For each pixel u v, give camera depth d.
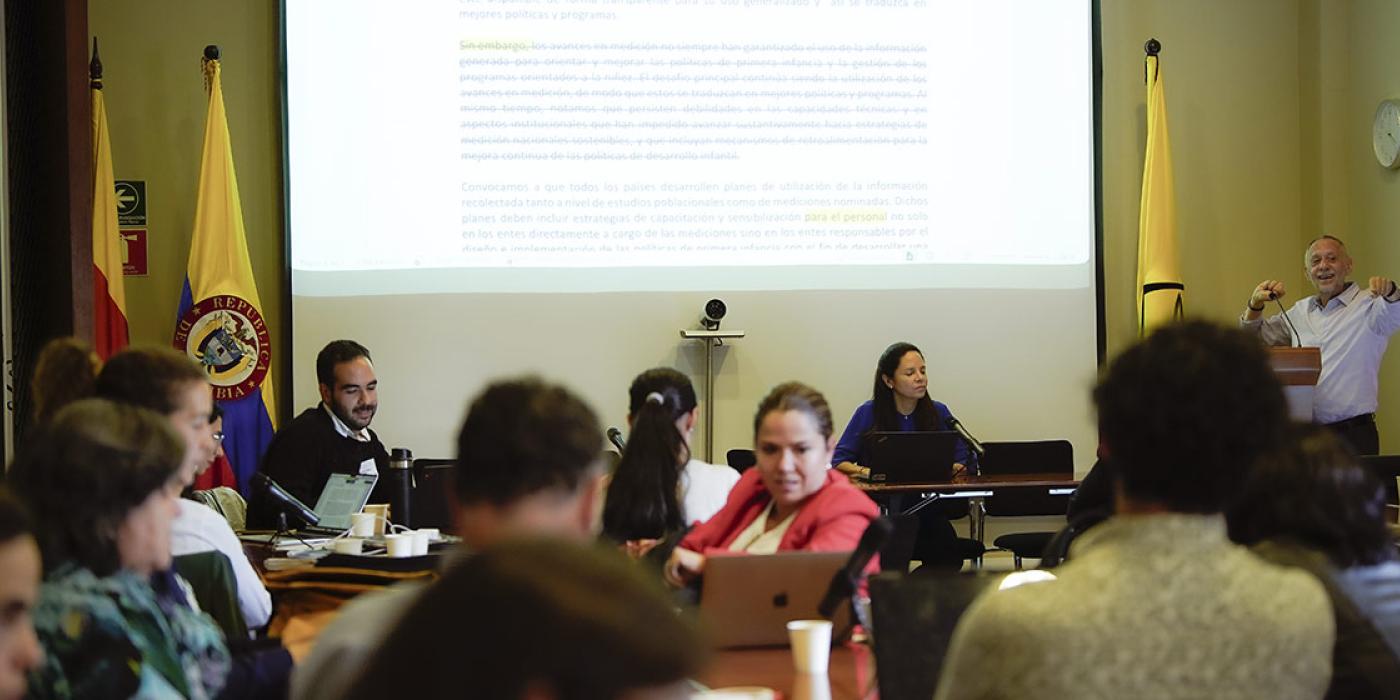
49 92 5.21
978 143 6.67
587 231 6.56
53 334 5.19
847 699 2.04
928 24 6.64
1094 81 6.70
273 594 3.05
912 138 6.65
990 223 6.69
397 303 6.49
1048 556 2.38
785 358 6.65
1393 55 6.50
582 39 6.52
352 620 1.48
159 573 2.15
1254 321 6.05
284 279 6.43
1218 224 7.01
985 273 6.70
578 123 6.54
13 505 1.39
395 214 6.48
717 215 6.60
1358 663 1.84
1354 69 6.79
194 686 1.90
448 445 6.50
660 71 6.56
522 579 0.61
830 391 6.66
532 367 6.54
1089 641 1.33
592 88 6.54
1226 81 7.02
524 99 6.52
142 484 1.80
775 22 6.59
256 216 6.55
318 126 6.44
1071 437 6.75
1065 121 6.70
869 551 2.22
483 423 1.52
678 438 3.17
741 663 2.27
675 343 6.61
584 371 6.57
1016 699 1.34
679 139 6.58
